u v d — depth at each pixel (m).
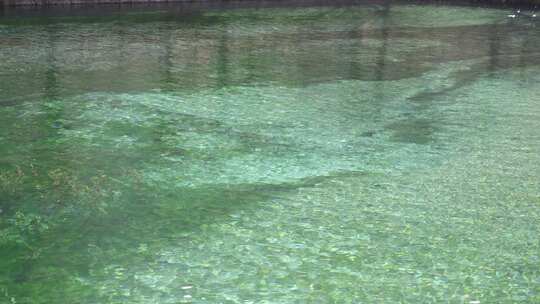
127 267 4.64
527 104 9.75
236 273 4.61
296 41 15.56
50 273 4.51
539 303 4.27
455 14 21.80
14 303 4.10
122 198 5.90
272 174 6.64
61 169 6.52
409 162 7.07
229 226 5.41
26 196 5.82
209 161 6.97
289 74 11.73
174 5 22.52
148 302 4.17
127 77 10.90
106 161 6.82
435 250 5.04
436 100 9.98
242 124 8.40
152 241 5.08
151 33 15.73
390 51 14.47
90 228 5.27
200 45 14.33
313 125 8.45
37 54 12.41
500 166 6.97
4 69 11.01
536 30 17.92
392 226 5.47
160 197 5.96
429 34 17.08
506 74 12.09
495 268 4.77
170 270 4.62
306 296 4.31
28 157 6.83
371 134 8.10
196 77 11.21
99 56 12.55
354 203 5.95
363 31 17.52
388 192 6.22
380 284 4.50
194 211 5.69
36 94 9.46
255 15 20.47
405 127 8.44
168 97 9.69
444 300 4.29
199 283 4.45
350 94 10.28
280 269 4.70
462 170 6.84
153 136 7.74
